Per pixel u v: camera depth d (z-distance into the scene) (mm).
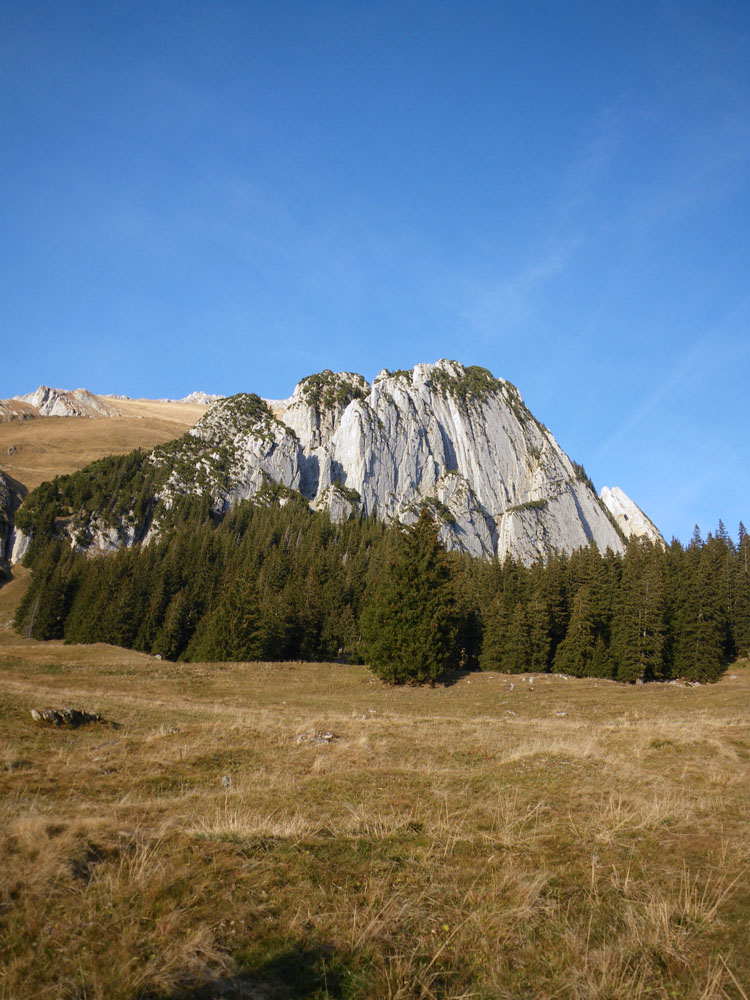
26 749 17703
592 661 69500
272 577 94562
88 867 8398
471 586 84625
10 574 132125
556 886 8938
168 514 151875
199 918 7340
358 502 176875
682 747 18875
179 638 79812
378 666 52844
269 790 13828
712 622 68500
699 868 9484
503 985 6551
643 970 6809
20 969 6078
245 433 191875
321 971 6547
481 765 17203
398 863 9570
